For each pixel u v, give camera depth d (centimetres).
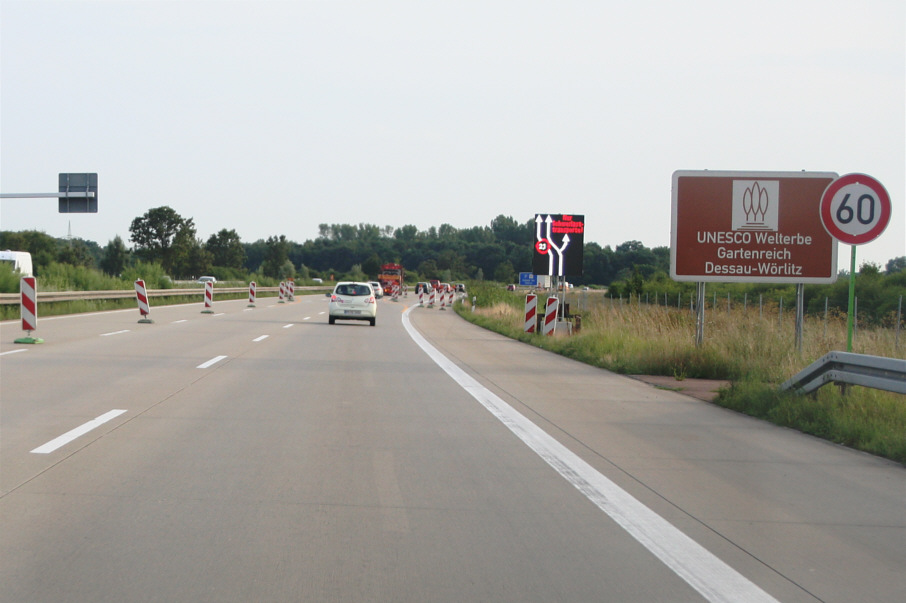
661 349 1705
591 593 438
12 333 2103
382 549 502
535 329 2733
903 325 2680
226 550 491
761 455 831
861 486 704
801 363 1453
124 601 411
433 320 3909
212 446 788
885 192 1247
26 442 781
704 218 1809
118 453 746
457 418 1004
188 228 12900
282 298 6059
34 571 449
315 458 750
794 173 1800
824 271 1792
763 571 479
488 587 443
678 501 636
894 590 454
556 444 854
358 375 1440
